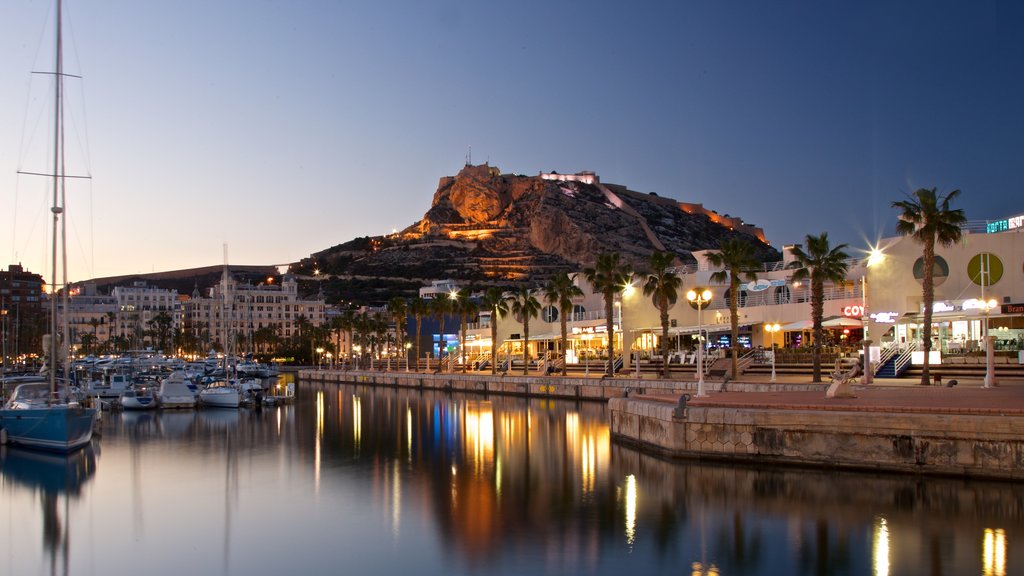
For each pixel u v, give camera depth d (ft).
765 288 293.02
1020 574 79.36
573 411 246.88
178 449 178.19
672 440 134.72
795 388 197.47
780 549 88.43
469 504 115.14
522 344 427.74
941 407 116.78
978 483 108.88
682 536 94.27
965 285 233.76
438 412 259.80
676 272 328.90
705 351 295.48
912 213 190.60
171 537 101.71
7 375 387.75
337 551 93.50
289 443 186.50
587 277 291.99
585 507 110.42
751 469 124.16
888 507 101.45
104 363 518.37
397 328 491.31
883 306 245.24
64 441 168.04
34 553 96.02
